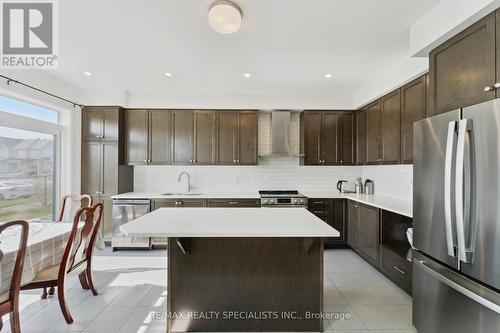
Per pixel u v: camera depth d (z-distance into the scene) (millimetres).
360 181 4383
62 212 3072
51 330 2039
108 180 4129
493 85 1482
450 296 1644
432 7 1957
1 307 1677
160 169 4629
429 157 1804
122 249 4043
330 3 1972
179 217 2199
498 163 1336
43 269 2221
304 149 4367
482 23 1570
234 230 1786
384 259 2984
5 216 2949
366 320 2193
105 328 2074
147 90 4215
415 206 1952
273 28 2324
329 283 2891
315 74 3457
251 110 4371
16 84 2953
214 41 2570
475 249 1445
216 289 2066
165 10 2066
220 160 4359
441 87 1912
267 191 4570
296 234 1757
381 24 2240
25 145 3225
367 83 3820
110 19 2191
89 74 3482
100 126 4148
